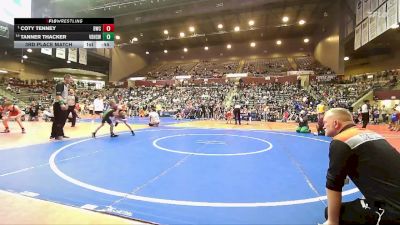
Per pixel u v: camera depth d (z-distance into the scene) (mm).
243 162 5793
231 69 40500
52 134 8805
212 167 5293
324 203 3420
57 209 3117
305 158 6320
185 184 4152
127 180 4316
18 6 20938
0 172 4711
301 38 41375
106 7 27438
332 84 27594
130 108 26875
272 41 42750
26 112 22734
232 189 3938
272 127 15352
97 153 6551
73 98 12570
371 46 27344
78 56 33938
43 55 36281
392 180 2158
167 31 34469
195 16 28938
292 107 22875
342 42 25672
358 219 2311
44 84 37562
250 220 2916
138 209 3168
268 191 3863
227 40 42125
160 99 30297
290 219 2949
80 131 11195
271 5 26125
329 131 2584
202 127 14594
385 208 2143
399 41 24750
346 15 23688
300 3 25844
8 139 8625
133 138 9406
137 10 28828
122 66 42312
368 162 2205
